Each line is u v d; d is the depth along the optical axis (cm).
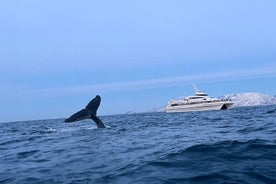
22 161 1454
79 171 1123
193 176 931
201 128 2503
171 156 1189
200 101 10950
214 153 1167
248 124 2547
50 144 1986
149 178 950
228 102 10606
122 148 1555
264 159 1056
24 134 3191
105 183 940
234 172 939
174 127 2811
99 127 2919
